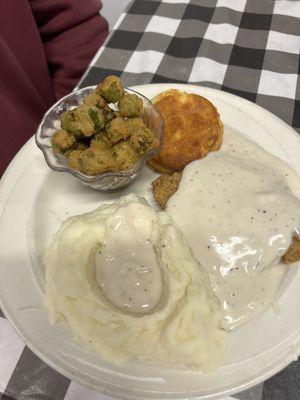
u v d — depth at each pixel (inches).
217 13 14.3
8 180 10.4
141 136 9.0
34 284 8.8
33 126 14.3
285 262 9.0
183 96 11.1
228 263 8.8
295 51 13.3
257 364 7.4
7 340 8.3
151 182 10.8
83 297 7.7
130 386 7.3
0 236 9.5
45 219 10.1
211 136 10.5
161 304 7.9
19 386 7.8
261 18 14.2
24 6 13.7
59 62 16.2
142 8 14.6
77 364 7.5
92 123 8.7
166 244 8.5
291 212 9.2
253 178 9.8
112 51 13.5
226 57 13.3
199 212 9.3
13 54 14.1
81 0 15.8
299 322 7.9
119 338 7.3
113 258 8.7
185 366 7.4
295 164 10.4
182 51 13.4
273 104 12.1
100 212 9.3
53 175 10.7
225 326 8.1
